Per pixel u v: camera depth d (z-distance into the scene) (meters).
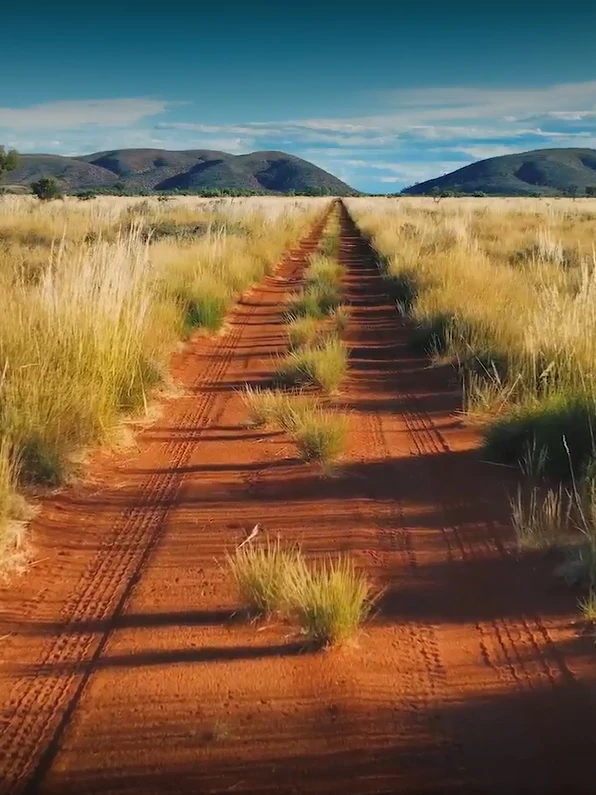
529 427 6.14
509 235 26.61
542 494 5.45
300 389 8.59
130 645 3.73
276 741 3.04
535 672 3.48
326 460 6.23
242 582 4.05
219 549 4.74
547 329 7.86
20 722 3.18
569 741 3.03
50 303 7.13
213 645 3.72
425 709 3.24
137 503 5.47
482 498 5.47
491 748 3.00
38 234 22.33
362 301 15.70
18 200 38.75
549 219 35.34
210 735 3.08
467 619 3.93
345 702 3.28
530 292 12.24
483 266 14.94
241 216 34.38
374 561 4.58
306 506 5.39
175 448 6.67
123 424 6.97
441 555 4.64
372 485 5.78
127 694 3.35
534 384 7.20
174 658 3.61
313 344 10.61
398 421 7.49
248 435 7.03
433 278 14.77
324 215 64.19
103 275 7.94
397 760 2.93
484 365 8.87
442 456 6.42
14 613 4.02
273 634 3.80
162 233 24.77
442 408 7.92
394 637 3.78
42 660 3.62
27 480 5.47
